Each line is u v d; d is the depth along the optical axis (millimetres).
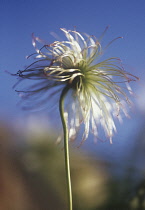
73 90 287
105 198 325
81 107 286
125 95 295
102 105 296
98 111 294
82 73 289
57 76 279
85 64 291
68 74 286
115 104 297
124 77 292
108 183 329
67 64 289
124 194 327
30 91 285
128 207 325
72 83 286
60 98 276
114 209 326
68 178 257
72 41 294
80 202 327
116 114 295
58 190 292
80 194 327
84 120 285
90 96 291
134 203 325
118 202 325
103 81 293
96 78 292
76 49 293
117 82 293
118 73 293
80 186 327
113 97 294
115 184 330
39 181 285
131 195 326
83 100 286
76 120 288
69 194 256
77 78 286
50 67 280
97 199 325
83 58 293
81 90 287
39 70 284
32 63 284
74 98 288
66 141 264
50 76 279
